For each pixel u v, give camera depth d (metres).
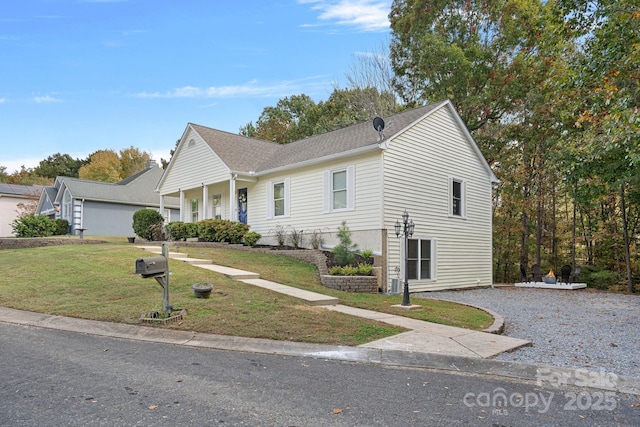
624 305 11.67
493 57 21.08
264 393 4.12
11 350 5.52
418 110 15.39
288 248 15.24
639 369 5.44
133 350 5.64
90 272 10.53
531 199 22.55
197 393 4.07
